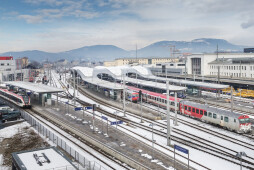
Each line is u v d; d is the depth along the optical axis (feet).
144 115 194.49
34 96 290.97
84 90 384.06
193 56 459.32
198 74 451.12
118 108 235.20
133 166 99.60
